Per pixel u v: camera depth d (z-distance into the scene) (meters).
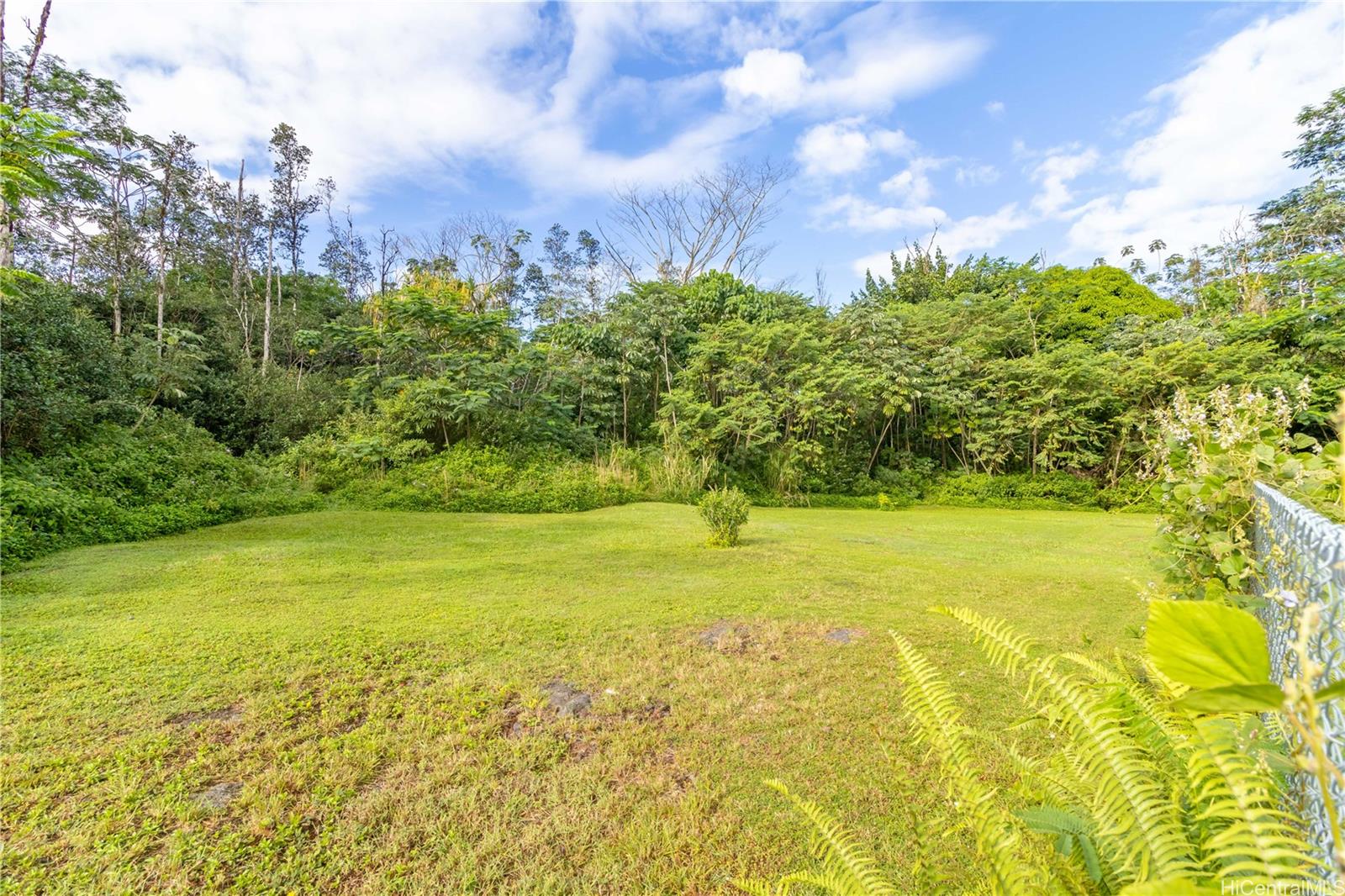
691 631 3.98
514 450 12.14
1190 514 2.54
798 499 13.52
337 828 1.99
